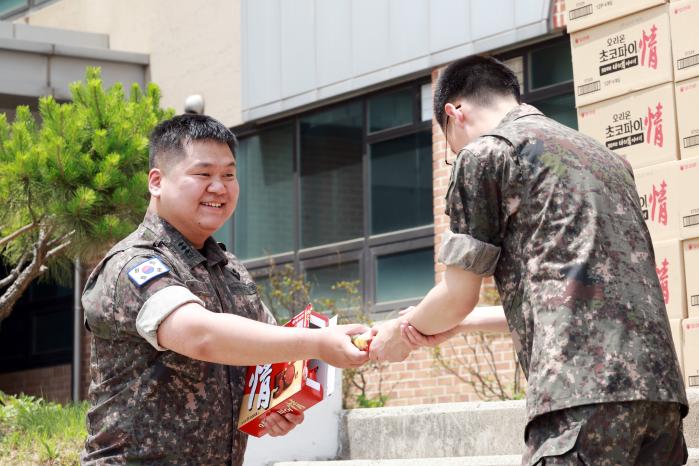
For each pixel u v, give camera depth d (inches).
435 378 329.4
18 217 300.2
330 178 390.6
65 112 291.3
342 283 348.2
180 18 450.6
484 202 108.1
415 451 207.0
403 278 362.3
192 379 107.7
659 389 100.0
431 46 350.9
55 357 540.1
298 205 400.8
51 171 277.0
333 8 385.1
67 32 476.7
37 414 271.0
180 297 104.6
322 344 106.7
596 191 105.7
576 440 98.7
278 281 374.9
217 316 104.2
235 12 424.8
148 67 465.1
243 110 417.7
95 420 108.3
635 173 197.6
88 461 107.3
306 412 216.7
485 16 334.3
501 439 193.5
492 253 108.1
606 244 103.6
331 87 384.2
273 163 413.7
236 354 103.9
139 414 105.8
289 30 402.0
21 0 546.6
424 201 357.1
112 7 486.3
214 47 434.0
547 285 103.3
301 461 205.3
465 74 120.5
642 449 102.7
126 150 289.6
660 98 195.0
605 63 203.9
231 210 116.3
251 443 209.9
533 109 116.0
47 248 307.6
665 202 192.9
